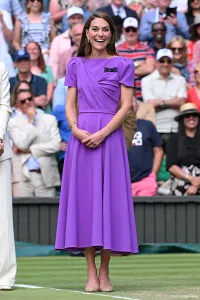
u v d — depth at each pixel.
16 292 17.64
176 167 35.22
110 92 18.73
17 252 32.69
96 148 18.44
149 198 34.56
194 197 34.69
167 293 17.64
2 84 18.56
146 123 35.62
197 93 37.69
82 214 18.38
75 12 39.00
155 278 22.22
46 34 40.38
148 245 33.31
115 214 18.41
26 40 40.28
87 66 18.89
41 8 40.59
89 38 18.94
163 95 37.34
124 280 21.55
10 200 18.23
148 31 39.97
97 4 40.81
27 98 35.03
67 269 26.12
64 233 18.48
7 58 38.59
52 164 35.31
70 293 17.47
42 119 35.25
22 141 34.75
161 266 27.00
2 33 39.41
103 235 18.03
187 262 28.75
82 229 18.34
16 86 35.44
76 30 38.41
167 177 36.34
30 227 34.50
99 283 18.38
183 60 39.22
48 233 34.56
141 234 34.69
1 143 17.86
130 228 18.52
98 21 18.80
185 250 33.50
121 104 18.89
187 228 34.81
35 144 35.00
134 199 34.56
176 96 37.44
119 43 39.34
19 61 37.44
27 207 34.50
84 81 18.75
